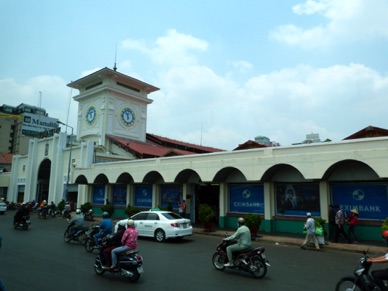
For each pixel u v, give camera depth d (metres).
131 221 8.78
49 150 39.97
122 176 26.64
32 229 20.09
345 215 15.53
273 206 19.05
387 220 13.65
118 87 40.56
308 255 12.56
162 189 25.47
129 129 41.78
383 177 14.04
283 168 18.69
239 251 9.20
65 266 9.77
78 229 14.66
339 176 16.56
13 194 45.59
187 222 16.20
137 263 8.12
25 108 95.44
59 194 36.41
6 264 9.83
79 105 43.91
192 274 9.04
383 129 17.28
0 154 67.56
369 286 6.10
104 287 7.60
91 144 33.38
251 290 7.51
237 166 19.31
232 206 20.94
